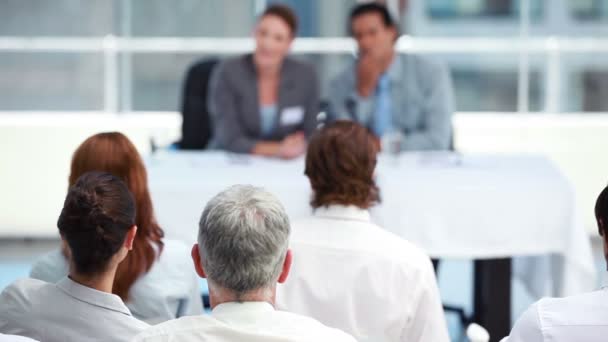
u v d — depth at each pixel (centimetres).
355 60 574
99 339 240
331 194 282
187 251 294
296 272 277
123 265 278
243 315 202
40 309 241
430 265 278
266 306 204
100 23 781
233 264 203
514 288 637
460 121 777
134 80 788
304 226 282
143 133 751
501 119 788
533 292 513
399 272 273
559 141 761
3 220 737
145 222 285
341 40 792
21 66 779
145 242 283
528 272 518
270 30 546
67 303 241
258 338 198
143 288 282
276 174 487
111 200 239
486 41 801
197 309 298
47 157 735
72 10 778
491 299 496
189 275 291
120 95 787
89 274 241
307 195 463
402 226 466
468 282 655
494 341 498
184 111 609
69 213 238
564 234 467
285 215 211
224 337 199
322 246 277
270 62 551
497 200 463
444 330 277
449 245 467
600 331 226
